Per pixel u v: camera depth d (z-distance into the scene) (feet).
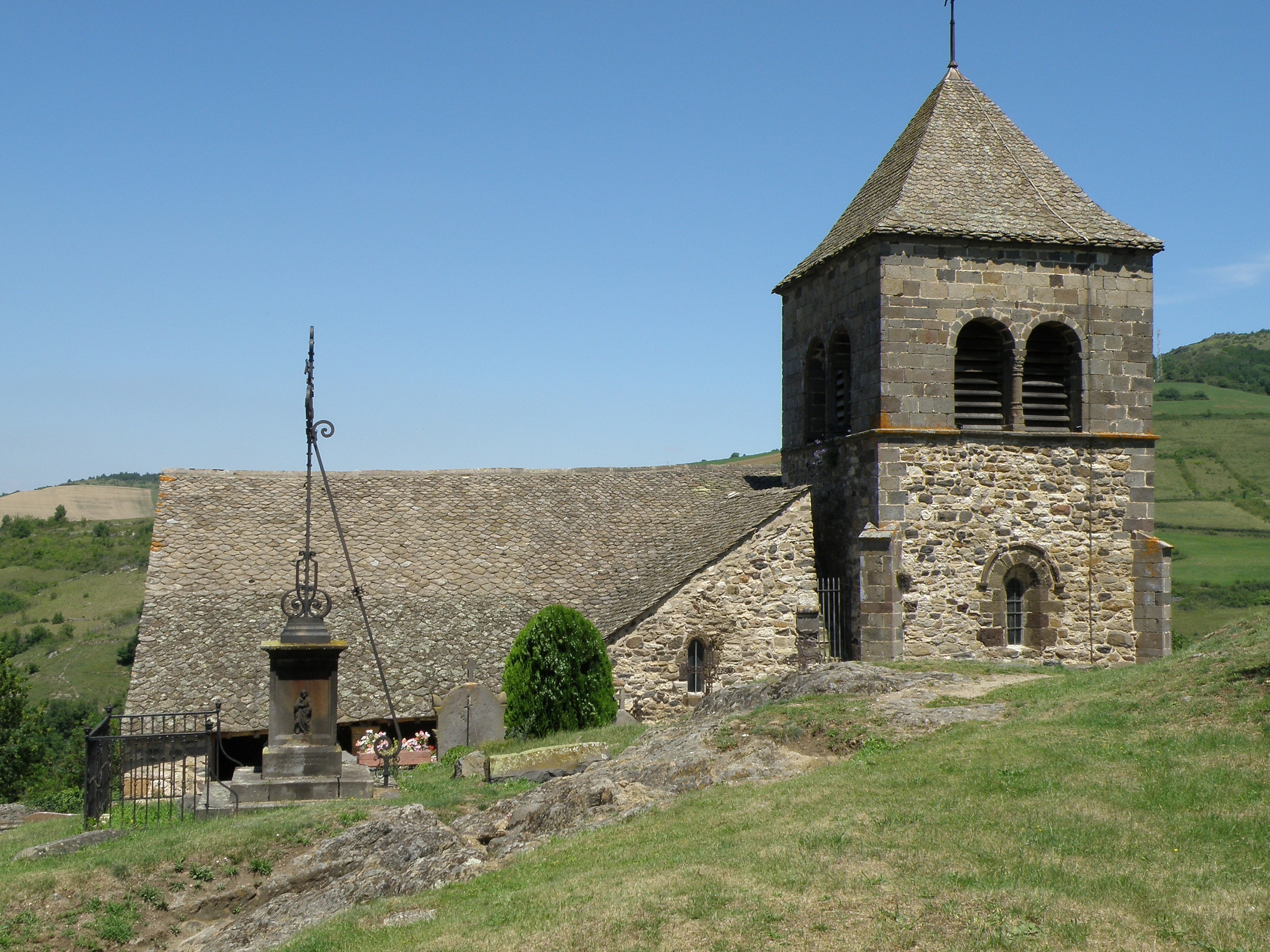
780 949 31.76
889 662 77.30
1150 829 37.88
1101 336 87.71
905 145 94.68
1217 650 58.23
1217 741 44.88
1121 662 86.79
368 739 72.84
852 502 88.33
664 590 82.64
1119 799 40.81
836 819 42.24
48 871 50.90
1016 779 44.19
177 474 100.32
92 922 47.57
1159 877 33.91
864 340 87.04
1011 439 86.12
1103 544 87.20
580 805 51.49
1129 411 88.02
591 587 92.79
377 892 46.09
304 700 64.23
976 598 85.10
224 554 91.25
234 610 84.69
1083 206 89.86
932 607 84.33
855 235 87.51
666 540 97.04
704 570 83.05
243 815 59.98
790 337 100.94
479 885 43.11
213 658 79.56
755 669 83.56
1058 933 30.73
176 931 48.19
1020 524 86.07
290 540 93.91
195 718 69.41
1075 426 87.66
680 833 44.24
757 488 101.86
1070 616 86.58
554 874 42.34
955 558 84.84
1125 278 88.28
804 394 97.19
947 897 33.58
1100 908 32.07
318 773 63.87
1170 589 86.63
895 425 84.28
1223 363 420.36
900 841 38.75
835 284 92.27
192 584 87.30
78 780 137.49
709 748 57.21
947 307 85.25
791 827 42.14
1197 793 40.29
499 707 77.20
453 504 101.65
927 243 85.05
